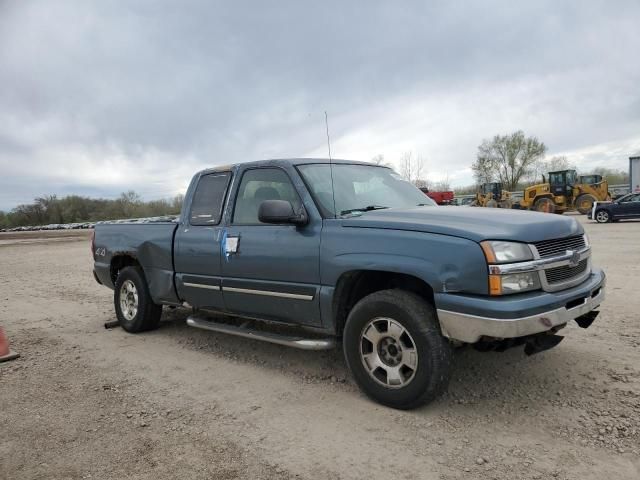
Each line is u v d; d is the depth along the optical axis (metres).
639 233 16.53
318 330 4.25
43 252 21.83
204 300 5.23
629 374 4.11
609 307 6.25
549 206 31.02
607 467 2.85
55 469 3.10
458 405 3.73
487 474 2.84
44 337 6.34
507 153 74.00
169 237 5.60
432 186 50.12
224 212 5.05
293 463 3.06
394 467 2.96
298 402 3.95
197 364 5.01
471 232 3.38
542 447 3.09
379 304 3.68
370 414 3.67
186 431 3.54
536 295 3.33
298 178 4.44
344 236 3.93
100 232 6.91
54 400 4.20
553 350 4.76
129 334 6.34
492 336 3.21
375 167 5.29
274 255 4.39
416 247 3.52
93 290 10.13
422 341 3.47
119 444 3.39
